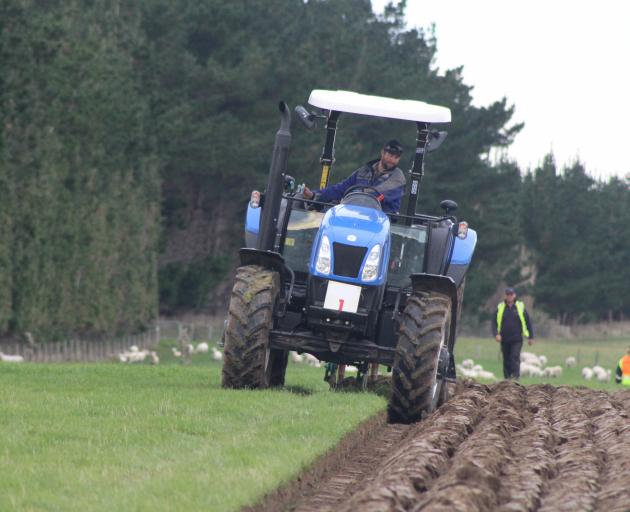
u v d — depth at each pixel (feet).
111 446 90.68
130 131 588.91
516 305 231.30
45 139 466.29
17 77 447.42
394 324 138.41
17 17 453.17
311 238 144.36
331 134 151.23
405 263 143.54
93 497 72.33
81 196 517.55
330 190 149.48
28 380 149.48
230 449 91.45
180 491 75.05
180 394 127.44
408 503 76.59
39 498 70.90
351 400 129.29
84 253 520.83
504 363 234.79
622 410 144.36
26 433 95.20
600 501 82.07
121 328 599.57
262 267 140.67
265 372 142.72
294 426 105.29
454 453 101.24
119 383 149.18
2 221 438.40
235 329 135.85
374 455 108.58
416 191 148.25
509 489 83.76
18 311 451.94
